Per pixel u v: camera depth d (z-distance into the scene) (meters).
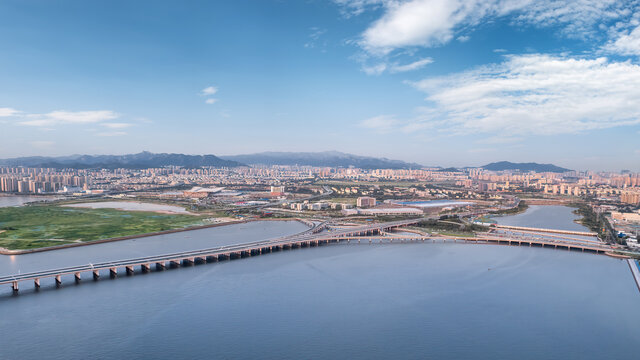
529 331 198.50
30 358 168.38
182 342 183.00
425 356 175.00
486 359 173.50
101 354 172.25
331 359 171.25
